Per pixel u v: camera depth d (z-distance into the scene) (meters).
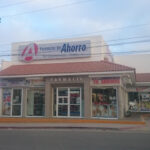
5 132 14.75
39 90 22.47
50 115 21.44
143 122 17.84
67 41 23.83
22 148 9.55
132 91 30.44
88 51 23.03
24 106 22.44
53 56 24.00
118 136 12.52
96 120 19.05
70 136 12.60
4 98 23.39
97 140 11.27
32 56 24.77
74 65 22.12
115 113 20.11
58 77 21.39
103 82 20.34
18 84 22.80
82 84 21.27
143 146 9.83
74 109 21.31
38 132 14.57
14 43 25.70
